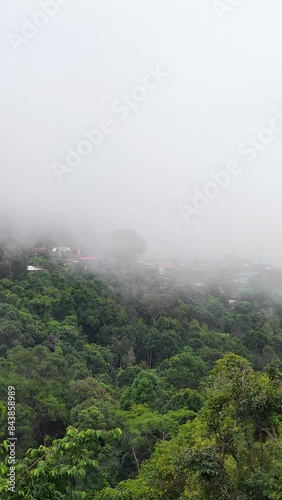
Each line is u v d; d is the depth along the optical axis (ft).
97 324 226.79
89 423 111.45
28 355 141.49
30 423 107.76
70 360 170.40
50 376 139.74
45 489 30.40
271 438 53.67
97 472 97.86
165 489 63.41
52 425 117.80
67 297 223.92
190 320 272.31
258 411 51.44
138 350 224.33
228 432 56.18
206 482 50.72
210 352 204.74
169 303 266.36
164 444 84.79
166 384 153.07
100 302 241.76
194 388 152.97
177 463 54.75
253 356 219.20
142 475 78.69
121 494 69.82
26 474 31.45
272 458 53.52
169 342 216.95
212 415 57.11
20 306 206.39
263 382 56.34
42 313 211.61
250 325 284.20
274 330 280.72
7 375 121.19
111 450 108.58
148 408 130.52
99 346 206.69
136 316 258.78
